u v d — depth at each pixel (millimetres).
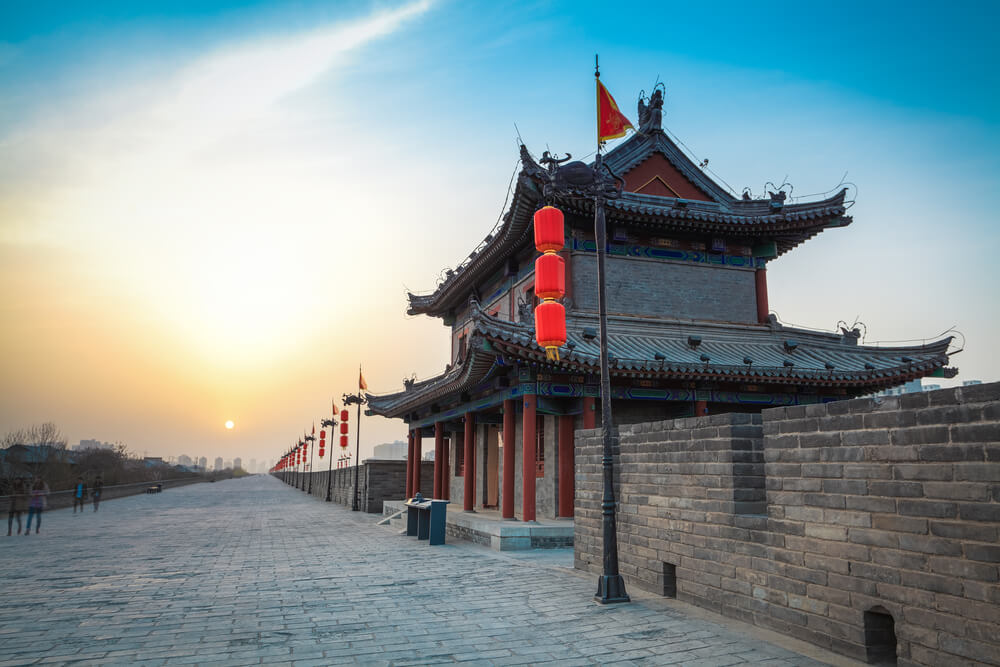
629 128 12719
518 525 19062
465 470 26281
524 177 20969
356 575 13883
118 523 30781
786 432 8398
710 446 9977
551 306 11727
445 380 23625
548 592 11609
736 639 8148
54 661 7539
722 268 25672
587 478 13836
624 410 22812
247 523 30422
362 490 42750
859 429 7297
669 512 10938
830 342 25906
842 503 7457
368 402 36875
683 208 24656
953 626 6066
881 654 7055
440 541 20109
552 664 7289
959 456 6133
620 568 12328
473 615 9797
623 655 7578
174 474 139375
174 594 11773
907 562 6590
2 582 13320
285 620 9578
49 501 41375
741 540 9156
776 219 24391
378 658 7574
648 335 23422
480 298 31938
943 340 23234
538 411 20859
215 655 7758
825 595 7629
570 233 23641
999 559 5695
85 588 12500
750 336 24953
